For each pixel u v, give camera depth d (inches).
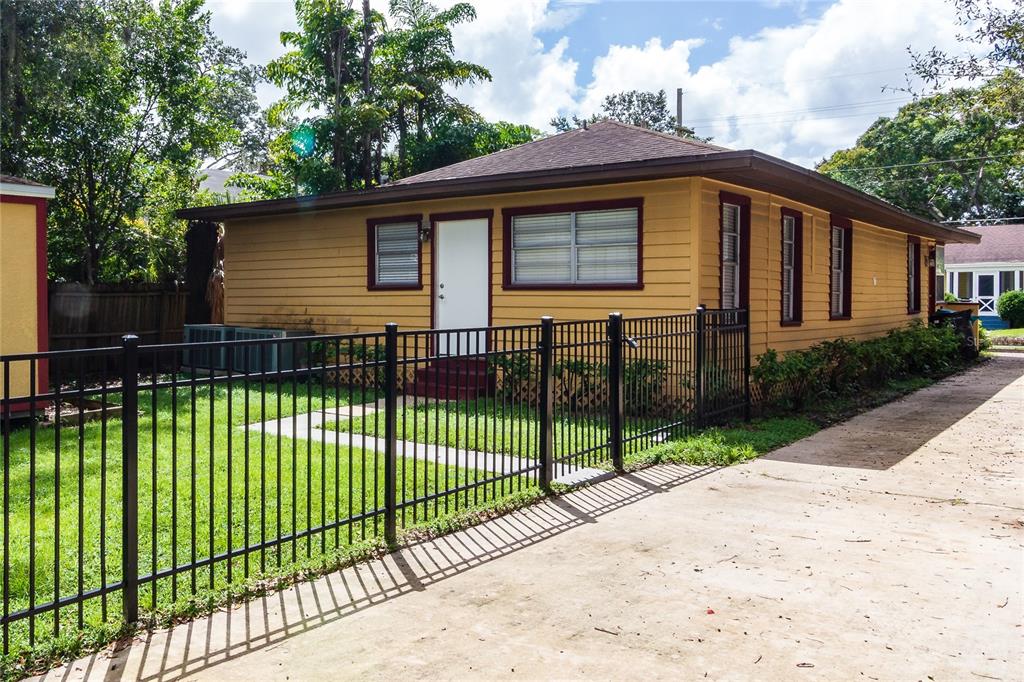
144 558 179.9
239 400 438.9
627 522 218.2
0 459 276.4
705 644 141.3
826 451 319.3
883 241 676.1
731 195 412.8
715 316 362.3
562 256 438.9
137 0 761.6
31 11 668.7
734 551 193.5
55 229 680.4
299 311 569.9
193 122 796.6
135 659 133.6
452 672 130.0
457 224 484.4
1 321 374.0
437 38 961.5
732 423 366.6
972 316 782.5
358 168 935.0
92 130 680.4
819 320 533.6
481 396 446.6
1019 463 296.2
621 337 285.9
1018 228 1411.2
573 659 135.0
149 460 273.4
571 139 506.3
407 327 509.0
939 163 1635.1
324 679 127.3
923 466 290.8
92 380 568.1
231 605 157.2
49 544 188.1
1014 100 765.9
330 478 251.9
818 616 154.3
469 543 199.2
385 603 159.5
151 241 713.6
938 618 153.6
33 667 129.3
